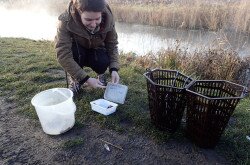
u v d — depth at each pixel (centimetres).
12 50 526
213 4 1144
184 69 522
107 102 300
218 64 537
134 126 276
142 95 336
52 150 249
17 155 246
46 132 269
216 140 240
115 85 310
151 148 247
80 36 286
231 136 260
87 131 271
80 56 304
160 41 895
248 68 554
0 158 243
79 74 279
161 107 249
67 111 263
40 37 928
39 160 239
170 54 557
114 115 292
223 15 1008
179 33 997
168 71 278
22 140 264
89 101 317
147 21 1179
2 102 331
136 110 299
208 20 1034
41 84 375
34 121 292
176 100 243
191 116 239
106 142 255
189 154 239
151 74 270
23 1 1747
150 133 263
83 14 249
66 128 267
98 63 316
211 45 695
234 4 1101
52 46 579
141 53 747
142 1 1435
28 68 422
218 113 222
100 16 254
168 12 1105
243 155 238
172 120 254
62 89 282
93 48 310
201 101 222
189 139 255
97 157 240
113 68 313
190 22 1048
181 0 1340
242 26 943
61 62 279
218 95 257
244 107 335
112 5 1341
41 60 465
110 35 311
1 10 1577
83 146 252
